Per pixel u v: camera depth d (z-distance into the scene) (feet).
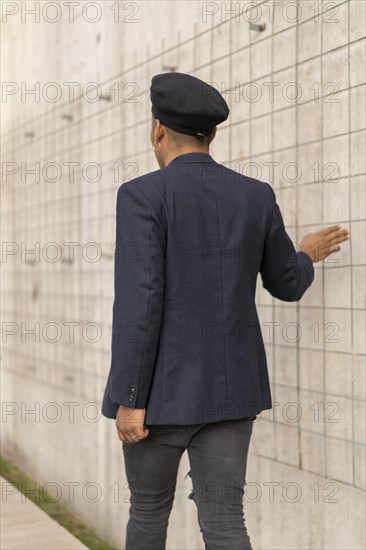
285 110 8.30
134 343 6.31
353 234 7.47
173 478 7.12
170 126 6.91
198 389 6.45
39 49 14.48
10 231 16.08
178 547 10.27
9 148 16.12
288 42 8.21
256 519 8.91
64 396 13.42
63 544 10.18
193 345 6.49
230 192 6.78
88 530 12.12
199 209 6.59
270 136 8.55
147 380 6.44
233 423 6.71
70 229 13.32
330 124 7.70
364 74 7.25
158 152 7.11
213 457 6.68
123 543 11.25
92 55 12.45
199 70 9.75
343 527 7.63
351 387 7.53
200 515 6.89
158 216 6.39
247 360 6.71
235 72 9.07
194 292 6.52
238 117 9.09
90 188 12.59
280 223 7.04
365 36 7.22
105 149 12.07
